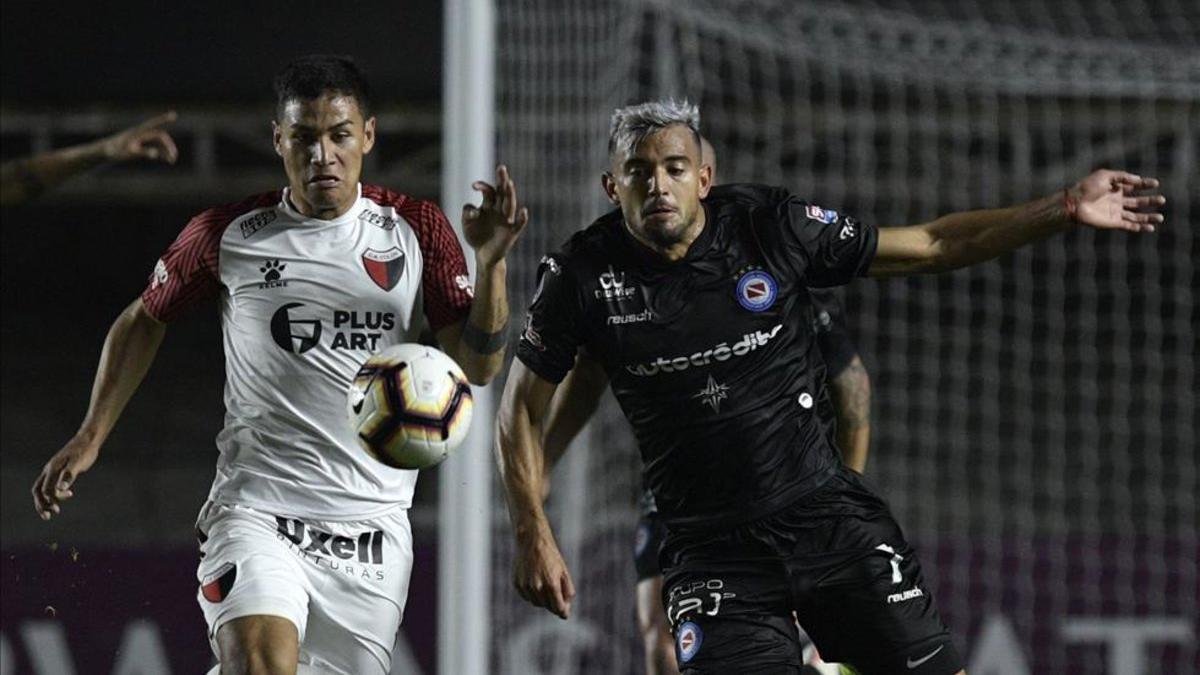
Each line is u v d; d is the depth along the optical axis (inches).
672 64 1390.3
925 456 1841.8
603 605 1277.1
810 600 696.4
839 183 1675.7
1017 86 1456.7
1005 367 1855.3
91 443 694.5
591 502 1286.9
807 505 693.3
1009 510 1788.9
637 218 658.8
